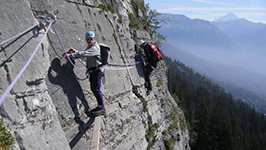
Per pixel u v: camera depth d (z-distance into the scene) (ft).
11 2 10.93
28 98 10.99
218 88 627.46
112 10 29.53
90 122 17.28
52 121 12.30
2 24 10.25
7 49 10.27
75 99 16.39
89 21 21.53
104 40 23.68
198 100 306.35
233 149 119.75
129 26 36.94
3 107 9.62
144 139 27.91
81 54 15.02
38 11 15.06
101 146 18.07
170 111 49.57
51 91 14.25
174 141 44.24
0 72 9.82
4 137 9.12
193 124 177.58
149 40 42.63
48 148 11.16
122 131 22.31
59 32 16.58
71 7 19.21
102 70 16.71
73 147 14.82
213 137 128.06
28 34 11.51
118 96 24.03
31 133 10.50
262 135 260.83
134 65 31.40
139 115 28.09
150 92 36.11
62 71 15.83
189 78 602.03
